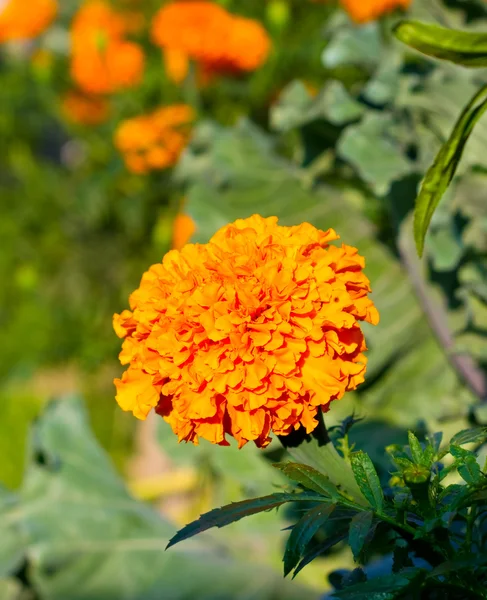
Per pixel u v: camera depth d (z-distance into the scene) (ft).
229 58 4.10
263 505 1.47
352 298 1.57
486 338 2.67
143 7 4.86
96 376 5.29
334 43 3.07
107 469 2.87
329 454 1.58
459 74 2.70
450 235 2.59
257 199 3.14
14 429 5.42
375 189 2.63
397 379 2.95
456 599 1.49
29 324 5.07
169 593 2.61
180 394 1.53
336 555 2.80
